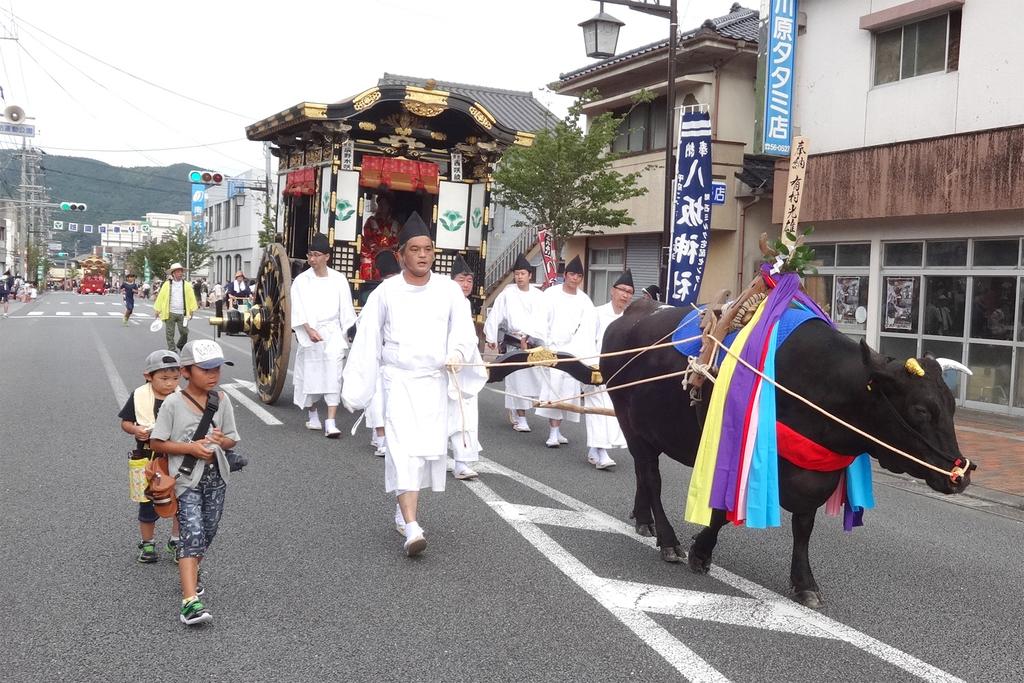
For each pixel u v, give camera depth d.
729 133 19.47
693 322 5.60
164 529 6.05
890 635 4.63
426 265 5.72
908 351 14.86
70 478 7.40
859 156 14.64
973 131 12.95
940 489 4.50
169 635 4.35
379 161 11.34
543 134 17.95
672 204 13.89
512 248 27.45
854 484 4.98
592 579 5.31
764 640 4.48
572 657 4.19
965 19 13.77
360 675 3.95
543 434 10.62
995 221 13.34
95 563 5.37
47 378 13.78
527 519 6.61
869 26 15.07
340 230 11.30
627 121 21.94
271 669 3.99
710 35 18.25
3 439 8.95
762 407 4.68
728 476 4.74
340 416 11.13
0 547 5.61
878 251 15.24
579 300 9.77
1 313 35.53
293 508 6.76
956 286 14.09
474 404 7.87
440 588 5.10
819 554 6.12
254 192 49.62
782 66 15.56
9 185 68.69
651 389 5.69
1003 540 6.79
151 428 5.07
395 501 7.05
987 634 4.70
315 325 9.91
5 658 4.04
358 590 5.04
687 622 4.68
